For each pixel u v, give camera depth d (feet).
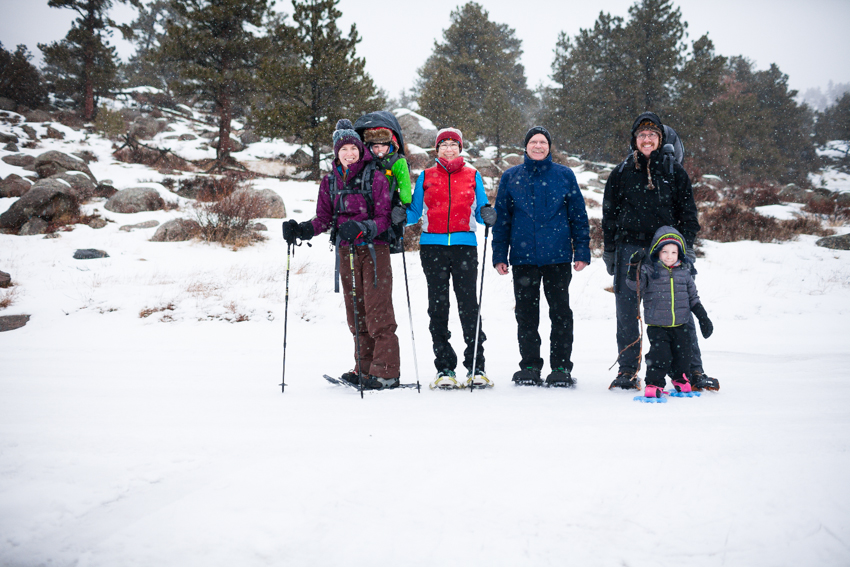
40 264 30.63
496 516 5.07
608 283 31.89
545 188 12.00
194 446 6.97
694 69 88.58
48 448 6.93
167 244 37.11
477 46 111.86
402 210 11.34
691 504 5.24
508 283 30.78
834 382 11.87
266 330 21.93
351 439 7.22
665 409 8.97
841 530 4.68
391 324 11.68
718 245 44.83
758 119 118.93
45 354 17.29
